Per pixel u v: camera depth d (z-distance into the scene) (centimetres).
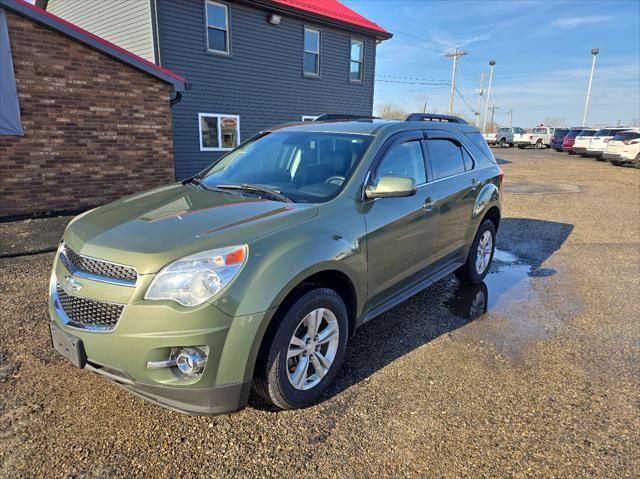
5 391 286
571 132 3025
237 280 233
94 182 917
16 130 803
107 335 231
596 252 681
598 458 245
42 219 796
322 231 280
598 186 1459
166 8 1237
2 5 749
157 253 232
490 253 534
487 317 432
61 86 843
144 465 230
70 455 235
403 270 366
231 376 234
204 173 405
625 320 431
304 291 268
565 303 473
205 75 1359
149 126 977
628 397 304
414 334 391
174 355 228
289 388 265
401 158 374
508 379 322
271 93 1549
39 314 397
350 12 1817
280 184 343
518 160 2533
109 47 877
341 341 299
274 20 1471
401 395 299
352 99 1847
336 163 342
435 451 247
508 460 242
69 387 294
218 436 254
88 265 248
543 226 861
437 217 401
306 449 246
